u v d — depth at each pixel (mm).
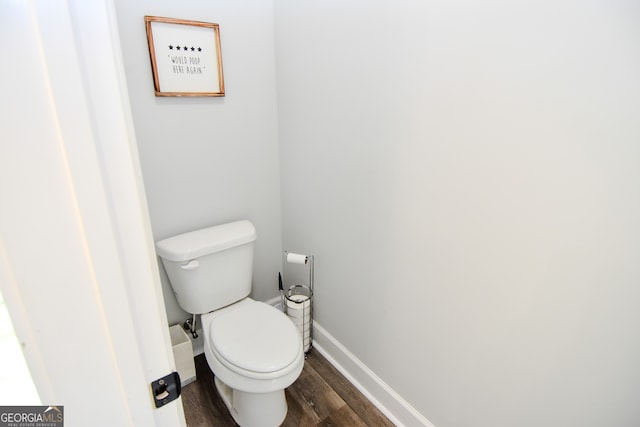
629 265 762
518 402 1059
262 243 1986
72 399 414
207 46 1505
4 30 295
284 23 1583
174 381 495
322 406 1590
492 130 934
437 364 1279
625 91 699
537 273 924
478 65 925
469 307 1117
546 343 949
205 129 1611
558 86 791
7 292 352
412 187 1192
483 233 1021
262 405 1401
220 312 1651
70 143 341
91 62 341
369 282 1487
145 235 418
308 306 1853
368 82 1250
